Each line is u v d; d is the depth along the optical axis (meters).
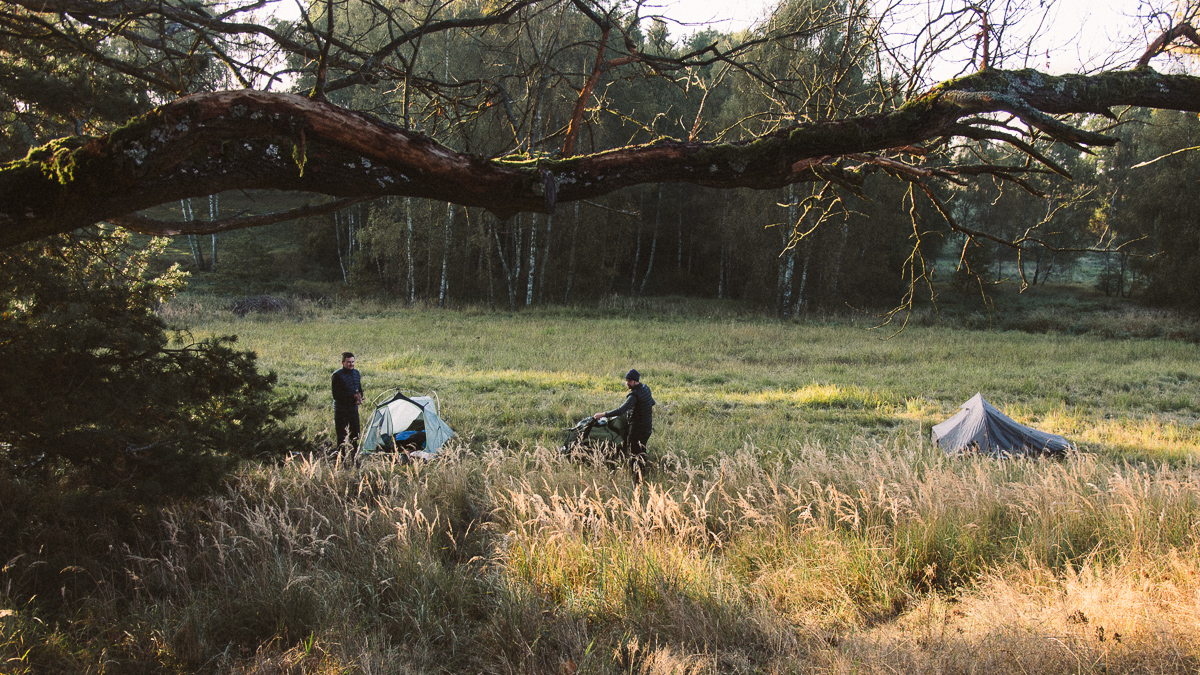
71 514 4.78
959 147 3.61
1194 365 17.84
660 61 3.32
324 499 5.97
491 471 7.12
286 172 2.15
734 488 6.47
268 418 6.32
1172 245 30.53
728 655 3.86
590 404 11.81
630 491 6.52
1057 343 22.83
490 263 32.25
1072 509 5.39
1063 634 3.59
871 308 33.19
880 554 4.93
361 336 21.17
